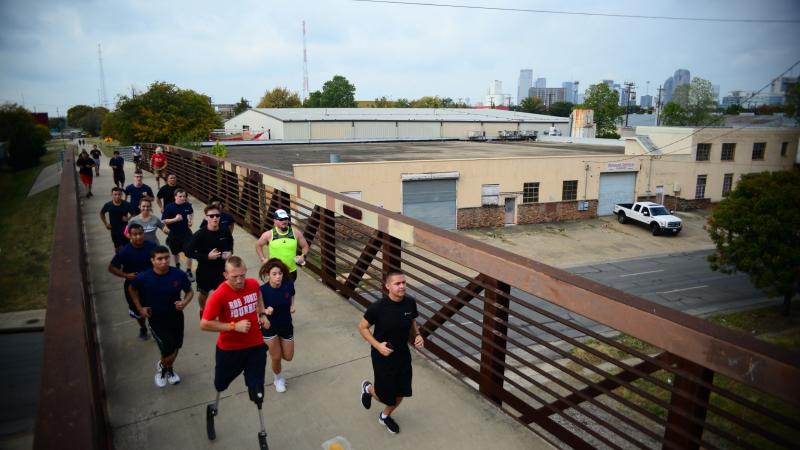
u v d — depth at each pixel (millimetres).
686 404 2996
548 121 76000
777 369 2420
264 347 4199
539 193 36781
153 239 7090
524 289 4094
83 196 17219
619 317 3293
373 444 4055
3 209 31938
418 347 4113
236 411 4551
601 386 3520
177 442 4098
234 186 12648
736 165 31609
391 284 3893
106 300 7359
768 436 2502
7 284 18812
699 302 21094
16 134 49625
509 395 4438
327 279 8047
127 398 4762
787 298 18875
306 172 29656
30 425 8664
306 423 4359
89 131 123562
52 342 3160
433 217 34125
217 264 6281
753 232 19531
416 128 67938
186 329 6363
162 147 22141
